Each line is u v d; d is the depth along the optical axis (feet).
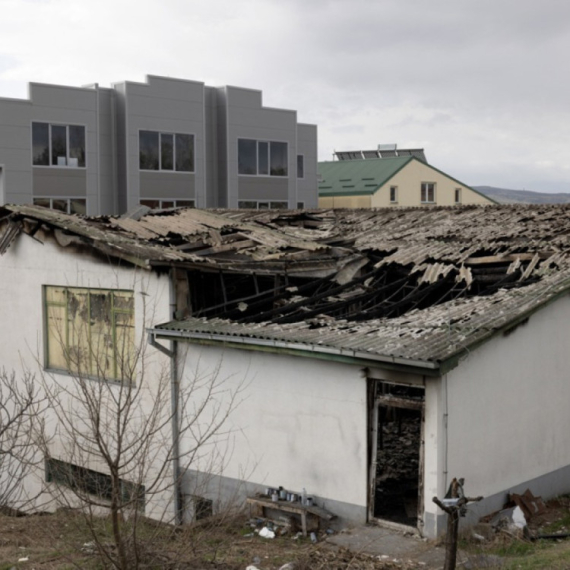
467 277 49.42
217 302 49.65
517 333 39.65
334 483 39.06
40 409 52.19
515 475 39.88
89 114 119.44
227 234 58.70
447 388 35.88
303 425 40.16
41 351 53.88
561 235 53.72
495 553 33.78
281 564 33.40
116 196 124.88
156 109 125.39
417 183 172.76
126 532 31.89
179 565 31.19
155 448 44.19
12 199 111.86
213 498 43.73
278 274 51.31
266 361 41.47
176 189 128.26
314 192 157.17
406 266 53.57
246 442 42.42
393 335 38.17
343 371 38.55
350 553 34.06
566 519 38.83
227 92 135.13
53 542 36.60
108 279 49.47
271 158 141.79
